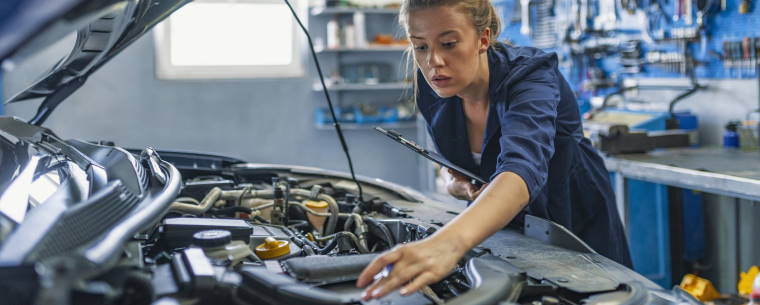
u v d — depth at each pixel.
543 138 1.08
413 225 1.29
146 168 1.27
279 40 5.01
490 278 0.89
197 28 4.82
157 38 4.69
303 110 5.08
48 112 1.55
